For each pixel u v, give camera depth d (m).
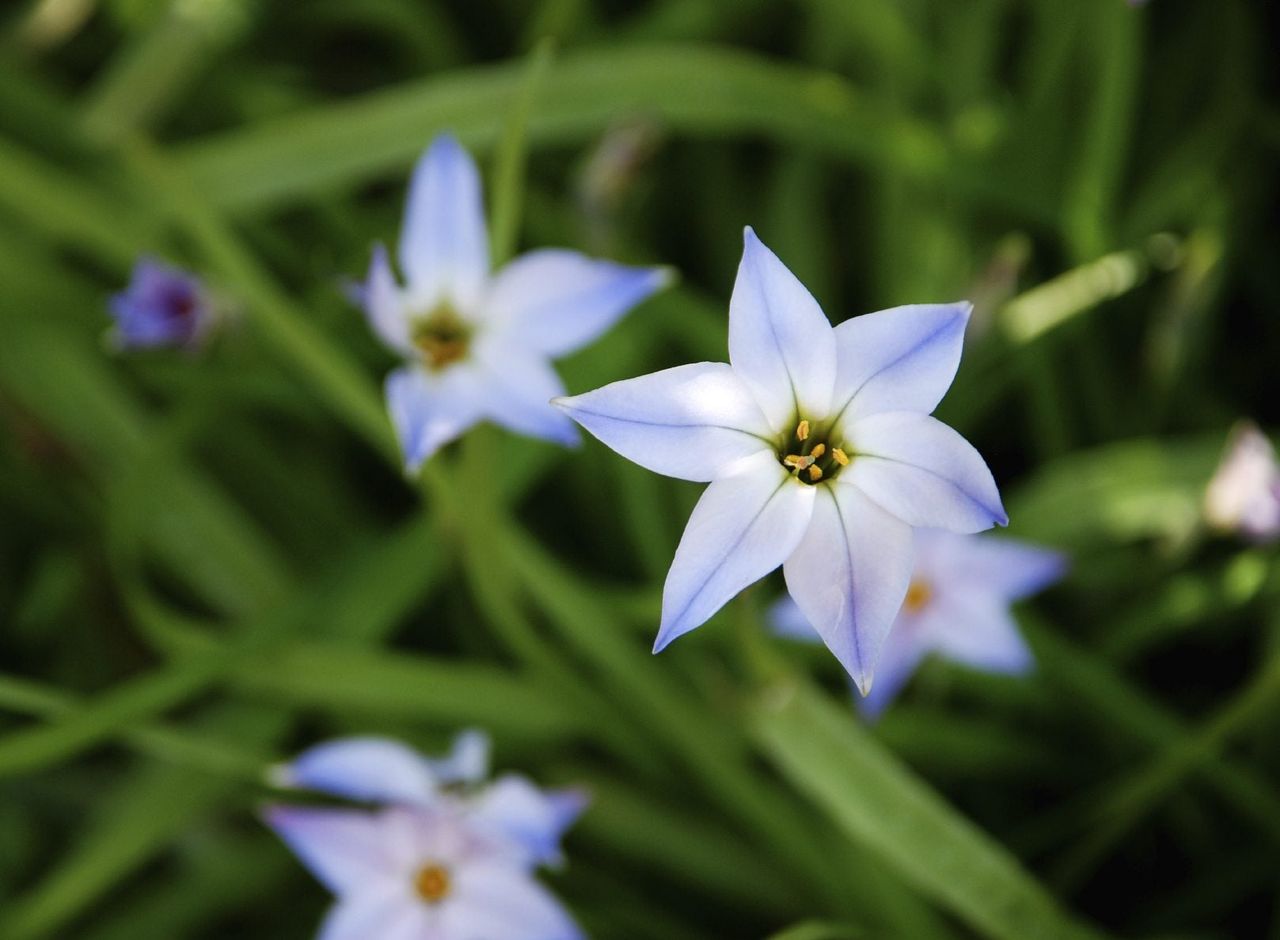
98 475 0.45
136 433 0.45
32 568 0.46
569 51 0.47
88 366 0.45
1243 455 0.41
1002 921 0.38
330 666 0.42
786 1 0.49
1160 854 0.44
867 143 0.45
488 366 0.39
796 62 0.49
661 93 0.45
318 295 0.46
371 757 0.39
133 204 0.45
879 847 0.39
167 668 0.41
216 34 0.47
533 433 0.38
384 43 0.50
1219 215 0.45
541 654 0.41
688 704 0.42
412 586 0.43
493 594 0.41
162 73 0.46
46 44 0.48
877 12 0.46
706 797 0.43
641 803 0.42
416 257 0.39
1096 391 0.46
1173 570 0.44
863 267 0.48
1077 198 0.45
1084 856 0.42
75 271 0.47
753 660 0.39
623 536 0.46
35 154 0.46
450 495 0.40
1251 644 0.45
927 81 0.47
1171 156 0.46
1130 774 0.43
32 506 0.45
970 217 0.46
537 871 0.42
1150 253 0.46
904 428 0.34
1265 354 0.47
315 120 0.45
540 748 0.43
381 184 0.49
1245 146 0.46
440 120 0.45
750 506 0.34
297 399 0.45
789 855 0.41
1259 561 0.42
